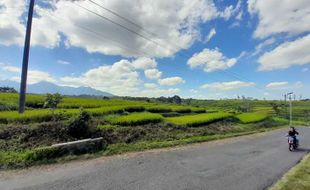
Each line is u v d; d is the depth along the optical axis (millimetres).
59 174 10523
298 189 9781
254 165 14141
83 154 14328
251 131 37500
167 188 9328
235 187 9945
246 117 52531
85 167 11820
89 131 17375
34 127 15703
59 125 16516
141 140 20203
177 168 12336
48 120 19281
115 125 22703
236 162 14633
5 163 11344
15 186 8867
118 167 12008
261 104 140375
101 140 16250
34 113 19797
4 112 20703
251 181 10867
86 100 42094
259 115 60875
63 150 13695
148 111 40062
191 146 19938
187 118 35500
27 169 11211
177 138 23344
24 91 19969
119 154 15281
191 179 10609
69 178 9977
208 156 15992
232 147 20641
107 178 10164
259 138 29109
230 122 41312
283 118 82312
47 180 9656
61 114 20172
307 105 140625
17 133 14844
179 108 45875
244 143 23703
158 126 26016
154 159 14172
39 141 14664
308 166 14148
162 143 19641
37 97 34344
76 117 17141
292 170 13383
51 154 13062
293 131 21500
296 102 158500
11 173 10500
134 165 12523
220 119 39844
